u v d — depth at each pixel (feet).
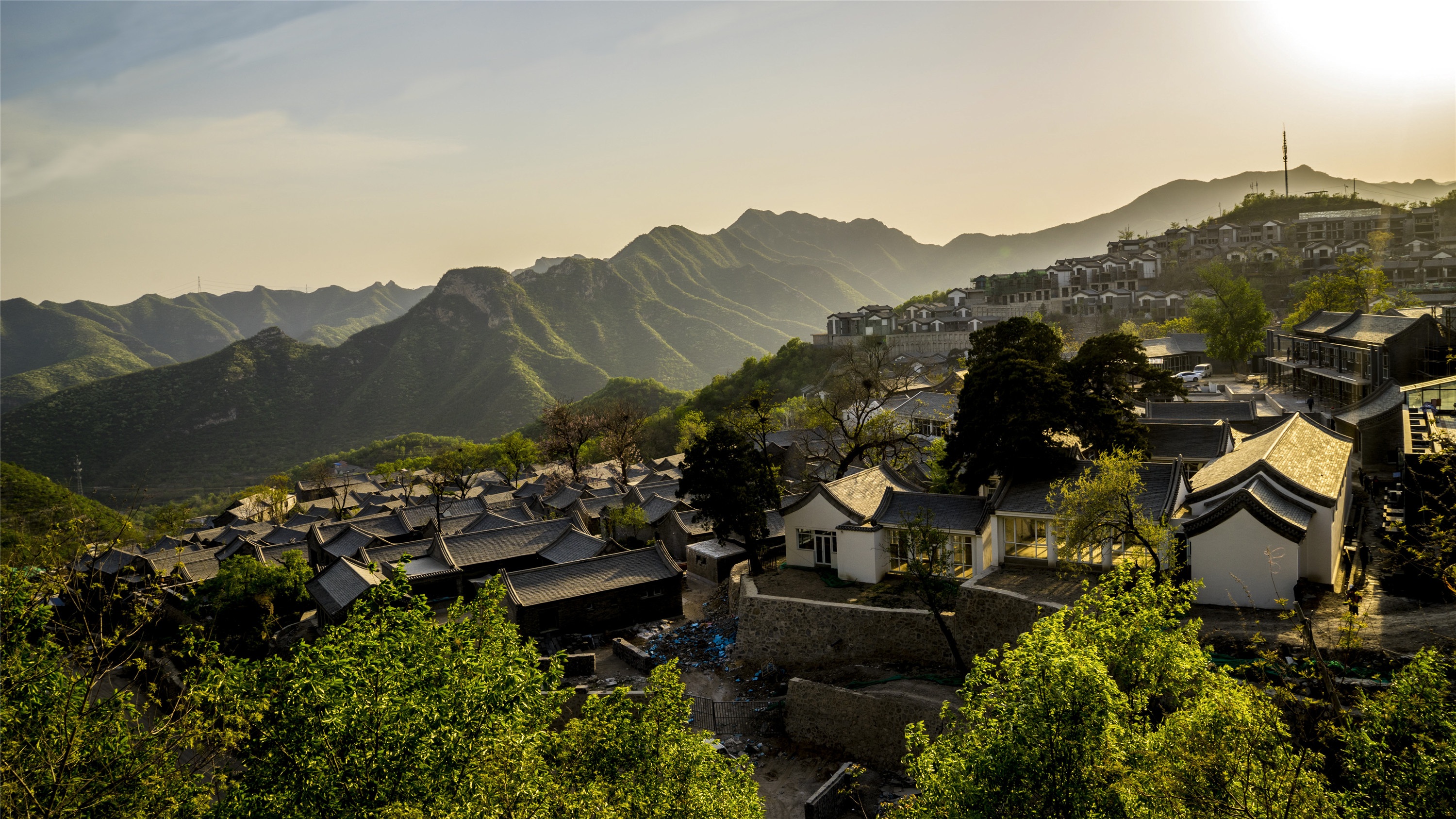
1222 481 129.80
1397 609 107.55
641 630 178.50
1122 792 54.29
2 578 68.28
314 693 61.72
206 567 246.06
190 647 74.69
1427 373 228.84
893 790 112.37
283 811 56.95
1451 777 48.52
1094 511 121.29
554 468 413.59
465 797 55.62
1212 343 366.02
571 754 69.05
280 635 182.19
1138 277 562.25
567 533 220.23
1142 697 69.26
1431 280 483.51
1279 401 273.13
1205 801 51.85
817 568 170.09
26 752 61.46
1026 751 56.90
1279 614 110.93
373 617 76.02
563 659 81.71
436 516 268.21
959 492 183.93
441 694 63.57
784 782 119.55
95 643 71.46
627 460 369.91
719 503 171.01
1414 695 54.34
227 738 66.90
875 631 139.95
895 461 223.10
